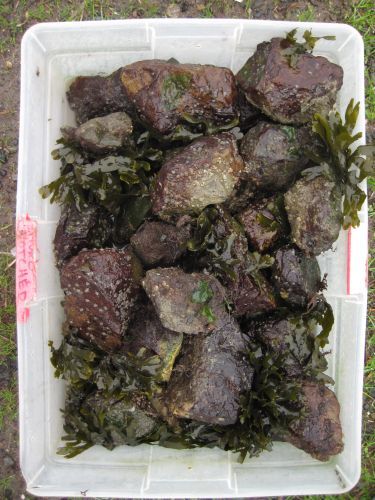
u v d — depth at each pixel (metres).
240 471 0.67
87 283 0.62
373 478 0.79
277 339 0.66
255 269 0.64
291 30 0.64
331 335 0.71
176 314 0.62
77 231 0.66
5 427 0.79
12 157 0.80
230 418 0.63
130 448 0.69
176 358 0.66
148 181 0.68
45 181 0.67
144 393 0.67
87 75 0.71
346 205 0.62
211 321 0.63
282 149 0.63
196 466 0.67
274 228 0.65
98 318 0.64
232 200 0.67
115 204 0.68
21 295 0.61
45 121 0.67
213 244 0.65
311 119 0.64
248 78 0.65
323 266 0.73
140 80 0.63
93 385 0.69
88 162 0.67
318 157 0.63
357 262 0.65
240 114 0.68
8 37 0.80
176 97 0.63
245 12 0.79
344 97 0.67
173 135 0.65
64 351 0.67
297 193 0.63
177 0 0.79
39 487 0.63
